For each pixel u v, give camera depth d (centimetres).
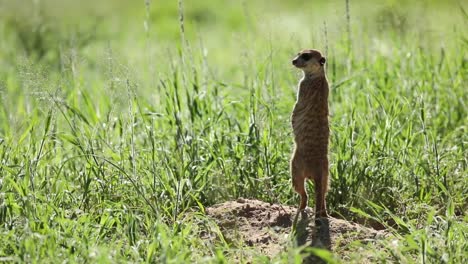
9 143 1014
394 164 1046
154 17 2603
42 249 778
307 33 1862
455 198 1012
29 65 1059
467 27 1535
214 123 1113
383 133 1092
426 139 1066
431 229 902
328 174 908
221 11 2647
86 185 951
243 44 1338
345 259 821
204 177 1018
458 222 912
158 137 1110
